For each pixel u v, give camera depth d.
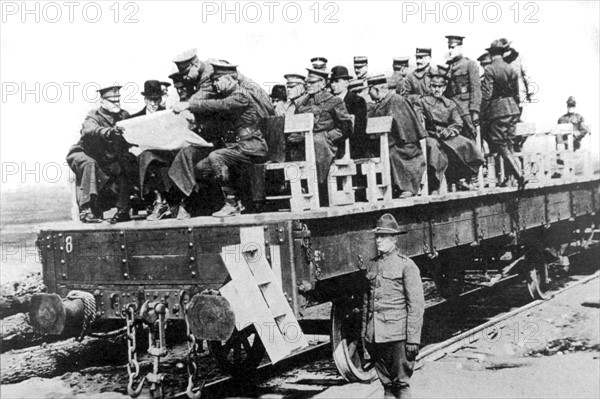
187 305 5.49
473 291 10.41
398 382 5.31
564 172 11.34
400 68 9.81
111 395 6.24
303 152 6.95
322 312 10.15
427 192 7.98
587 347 7.57
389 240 5.36
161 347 5.64
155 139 6.24
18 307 8.39
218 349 6.34
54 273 6.50
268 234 5.47
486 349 7.58
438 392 6.00
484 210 8.71
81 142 6.81
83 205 6.70
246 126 6.20
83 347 7.93
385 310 5.27
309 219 5.62
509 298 10.88
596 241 13.41
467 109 9.36
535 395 5.88
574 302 9.95
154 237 5.91
